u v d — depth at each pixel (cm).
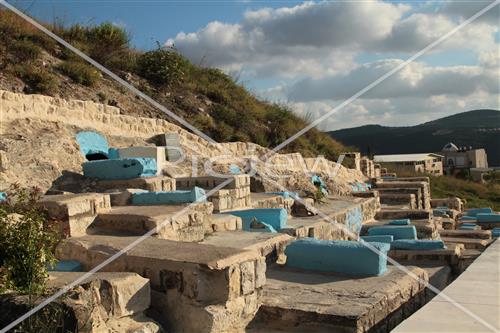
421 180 2522
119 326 432
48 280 463
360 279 639
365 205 1491
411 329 410
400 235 1109
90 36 2041
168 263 488
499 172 5362
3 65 1488
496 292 525
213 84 2366
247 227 915
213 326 456
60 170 1024
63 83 1605
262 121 2370
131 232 660
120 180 1001
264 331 504
